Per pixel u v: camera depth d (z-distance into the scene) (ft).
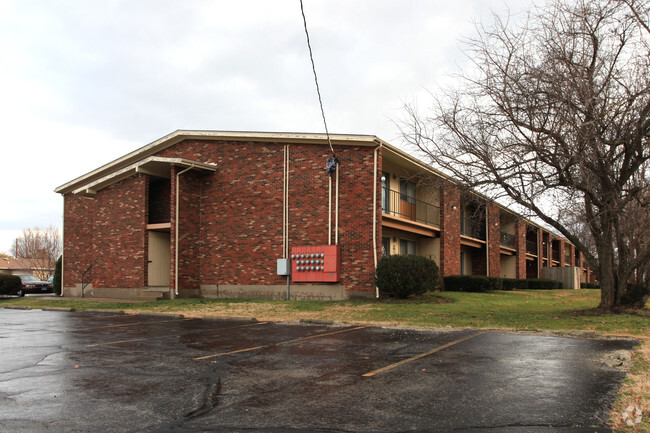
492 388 20.17
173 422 16.30
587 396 18.76
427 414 16.85
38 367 25.31
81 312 56.80
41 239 242.78
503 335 35.32
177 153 73.00
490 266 101.81
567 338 33.83
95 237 74.69
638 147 41.16
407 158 70.08
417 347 30.40
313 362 25.96
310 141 64.59
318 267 62.28
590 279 209.36
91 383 21.74
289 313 50.67
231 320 47.03
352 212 62.49
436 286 61.98
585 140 37.04
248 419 16.53
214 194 69.87
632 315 44.37
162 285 71.61
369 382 21.45
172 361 26.63
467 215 100.42
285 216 65.51
